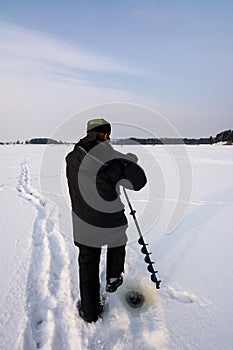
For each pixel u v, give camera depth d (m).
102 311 2.08
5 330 1.88
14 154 25.28
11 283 2.45
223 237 3.60
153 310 2.09
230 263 2.84
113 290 2.15
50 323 1.99
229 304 2.15
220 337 1.79
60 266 2.85
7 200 6.02
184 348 1.71
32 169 12.16
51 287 2.43
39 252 3.17
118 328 1.90
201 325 1.91
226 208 5.16
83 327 1.92
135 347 1.74
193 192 6.76
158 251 3.16
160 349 1.71
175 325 1.91
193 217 4.56
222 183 8.02
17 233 3.79
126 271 2.65
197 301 2.19
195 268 2.74
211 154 20.62
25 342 1.80
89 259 1.90
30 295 2.29
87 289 1.92
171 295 2.28
